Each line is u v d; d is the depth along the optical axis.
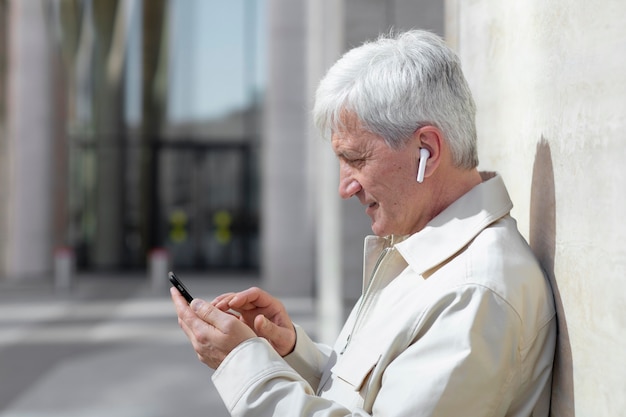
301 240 12.64
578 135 1.16
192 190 18.95
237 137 18.98
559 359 1.26
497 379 1.18
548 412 1.31
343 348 1.59
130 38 18.75
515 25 1.50
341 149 1.35
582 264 1.15
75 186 18.81
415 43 1.33
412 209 1.36
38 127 16.33
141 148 18.89
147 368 7.18
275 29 12.66
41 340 8.73
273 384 1.26
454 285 1.22
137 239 18.89
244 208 18.95
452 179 1.36
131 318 10.42
